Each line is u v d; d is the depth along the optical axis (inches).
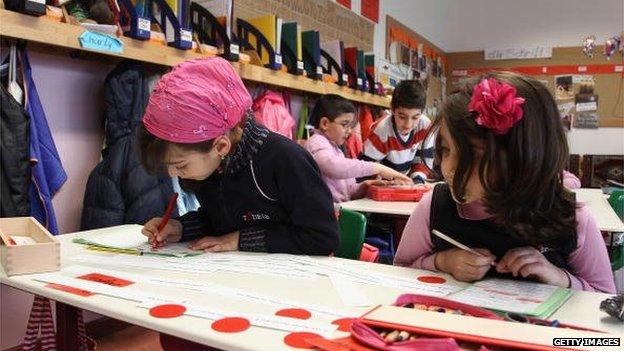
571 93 231.5
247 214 50.6
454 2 251.0
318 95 134.8
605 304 29.7
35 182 73.6
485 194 33.3
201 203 53.6
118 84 80.5
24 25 65.6
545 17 235.3
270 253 46.5
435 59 239.8
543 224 35.1
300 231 46.7
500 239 39.9
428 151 116.0
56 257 39.6
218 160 45.8
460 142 32.9
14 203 69.2
